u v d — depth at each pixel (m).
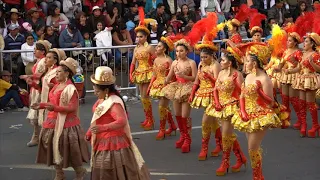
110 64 20.64
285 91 16.11
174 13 25.47
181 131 14.21
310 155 13.70
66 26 21.98
